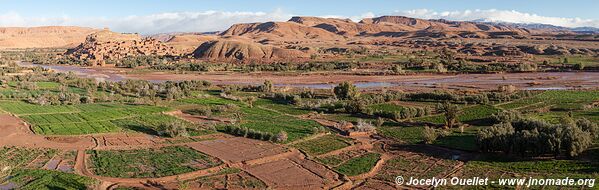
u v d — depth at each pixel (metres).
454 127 84.44
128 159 64.31
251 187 54.12
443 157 66.31
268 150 70.00
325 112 102.19
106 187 53.78
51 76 164.75
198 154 67.38
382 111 97.00
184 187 53.09
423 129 83.00
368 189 54.06
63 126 84.44
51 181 53.88
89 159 64.38
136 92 129.62
